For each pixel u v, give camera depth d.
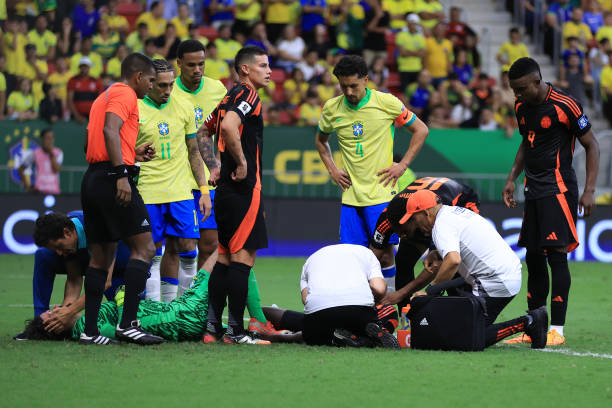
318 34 61.28
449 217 20.67
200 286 21.78
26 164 52.66
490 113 56.28
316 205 52.91
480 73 60.19
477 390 15.55
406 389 15.56
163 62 23.83
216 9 62.84
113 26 59.78
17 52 56.00
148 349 19.73
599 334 24.55
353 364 17.92
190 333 21.39
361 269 20.78
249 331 21.52
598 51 65.88
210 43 55.88
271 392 15.23
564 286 22.91
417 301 20.19
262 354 19.14
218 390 15.36
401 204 23.05
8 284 37.03
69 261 21.64
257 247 21.14
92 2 60.78
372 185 24.81
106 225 19.97
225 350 19.73
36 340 21.16
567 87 64.50
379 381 16.22
